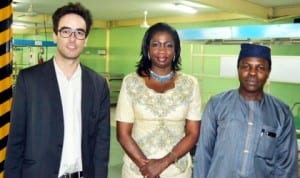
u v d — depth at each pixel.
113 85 10.43
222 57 5.67
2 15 1.30
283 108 1.83
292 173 1.76
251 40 5.16
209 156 1.91
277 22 7.31
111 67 11.75
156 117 1.89
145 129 1.91
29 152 1.66
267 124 1.77
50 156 1.67
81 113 1.75
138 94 1.92
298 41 4.76
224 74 5.65
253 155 1.75
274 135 1.76
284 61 5.04
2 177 1.40
